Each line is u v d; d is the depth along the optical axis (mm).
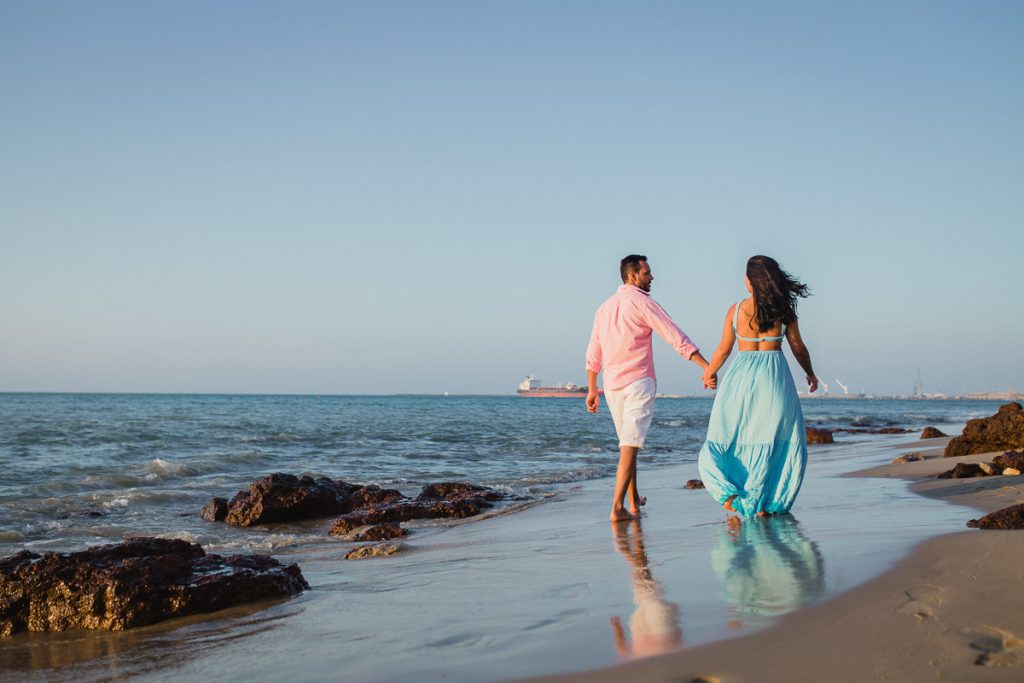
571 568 4117
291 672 2748
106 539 7090
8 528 7508
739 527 5047
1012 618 2537
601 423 33094
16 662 3408
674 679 2209
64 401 87625
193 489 10773
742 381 5559
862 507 5590
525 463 14945
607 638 2664
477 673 2418
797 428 5434
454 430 26297
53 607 4012
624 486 6156
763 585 3217
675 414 59875
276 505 8367
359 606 3842
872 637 2432
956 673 2115
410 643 2920
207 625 3818
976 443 9922
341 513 8992
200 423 29547
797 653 2334
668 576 3623
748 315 5594
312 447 18719
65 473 12336
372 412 51656
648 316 6109
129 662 3238
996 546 3541
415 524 7691
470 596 3697
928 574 3139
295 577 4539
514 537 5957
